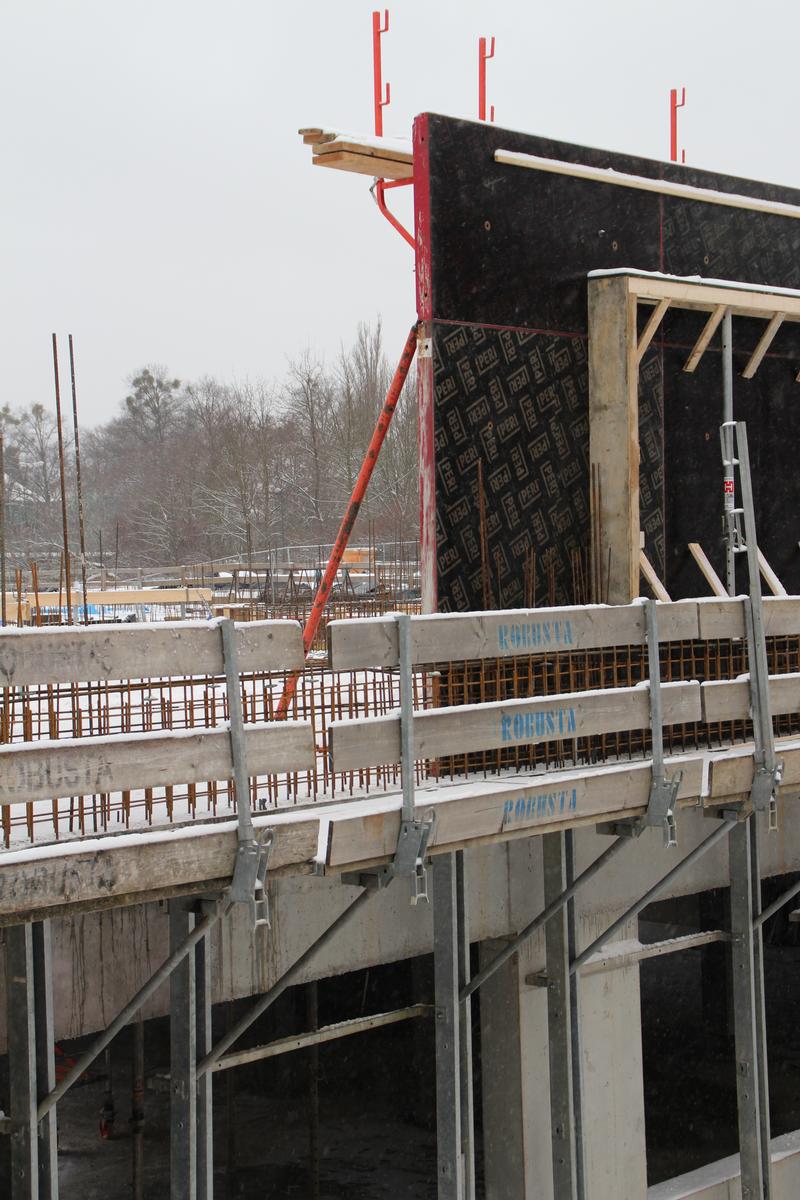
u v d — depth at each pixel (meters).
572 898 8.95
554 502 9.79
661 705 7.94
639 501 10.25
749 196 11.12
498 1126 9.12
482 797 6.96
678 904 17.77
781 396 11.52
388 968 15.55
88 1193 12.51
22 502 41.34
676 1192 10.54
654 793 7.86
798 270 11.48
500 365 9.45
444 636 6.88
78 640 5.41
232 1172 12.91
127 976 6.88
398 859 6.52
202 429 48.50
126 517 42.31
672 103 13.03
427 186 9.02
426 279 9.06
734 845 10.05
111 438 56.84
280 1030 15.27
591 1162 9.37
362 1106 14.93
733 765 8.38
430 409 9.08
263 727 5.98
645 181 10.23
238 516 37.12
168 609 21.12
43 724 9.33
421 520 9.23
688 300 10.23
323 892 7.68
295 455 39.22
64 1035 6.63
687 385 10.68
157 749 5.59
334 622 6.32
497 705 7.05
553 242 9.74
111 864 5.41
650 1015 17.38
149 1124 14.06
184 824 6.68
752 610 8.49
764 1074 10.05
